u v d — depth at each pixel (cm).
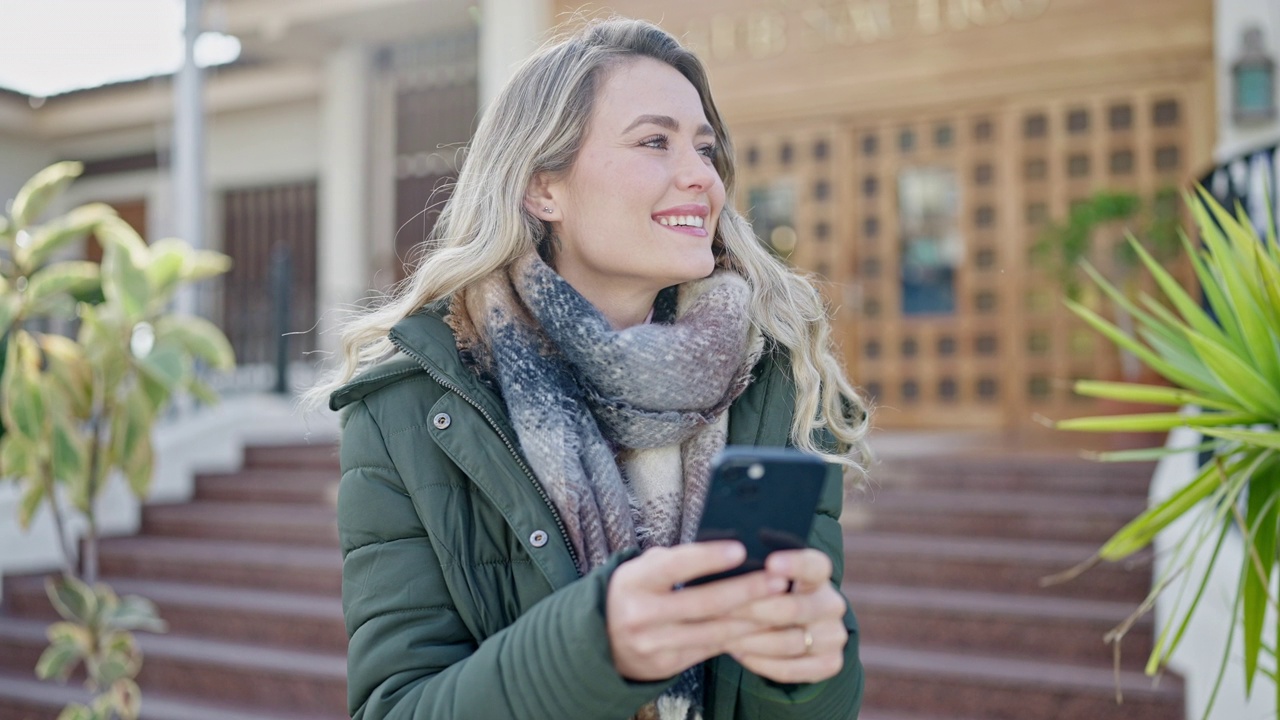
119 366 341
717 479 75
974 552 383
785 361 119
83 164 1027
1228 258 191
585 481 102
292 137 927
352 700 101
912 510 423
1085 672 321
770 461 75
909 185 668
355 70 858
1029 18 617
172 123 967
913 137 661
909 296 677
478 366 112
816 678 80
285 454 589
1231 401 190
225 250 956
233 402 638
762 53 680
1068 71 610
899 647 359
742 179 691
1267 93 496
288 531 505
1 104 973
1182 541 189
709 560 76
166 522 531
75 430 328
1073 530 399
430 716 89
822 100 666
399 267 850
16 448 331
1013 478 444
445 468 107
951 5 636
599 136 113
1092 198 556
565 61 116
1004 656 344
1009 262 639
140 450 344
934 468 458
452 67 837
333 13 795
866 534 425
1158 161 598
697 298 118
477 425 106
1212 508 194
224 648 418
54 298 333
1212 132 577
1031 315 641
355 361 122
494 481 104
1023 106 627
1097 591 365
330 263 865
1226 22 514
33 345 336
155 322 363
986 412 654
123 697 318
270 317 745
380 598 103
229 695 396
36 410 322
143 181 998
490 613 103
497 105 120
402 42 853
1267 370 185
